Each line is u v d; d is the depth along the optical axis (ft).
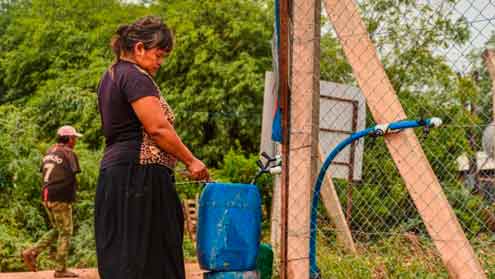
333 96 18.86
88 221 33.76
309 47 11.78
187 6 57.41
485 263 14.23
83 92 53.26
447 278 14.43
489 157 16.31
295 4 11.93
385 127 11.12
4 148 34.50
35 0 74.79
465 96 16.57
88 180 36.11
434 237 10.88
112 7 73.36
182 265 9.21
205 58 52.60
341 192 19.36
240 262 11.51
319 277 12.23
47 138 52.54
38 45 67.21
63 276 21.57
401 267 15.15
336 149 11.74
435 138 17.02
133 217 8.76
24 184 34.68
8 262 29.37
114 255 8.76
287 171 11.90
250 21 55.06
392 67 16.47
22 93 69.51
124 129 9.07
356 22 11.70
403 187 17.16
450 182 17.19
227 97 54.13
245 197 11.72
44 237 22.15
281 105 11.78
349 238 16.15
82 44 66.03
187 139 54.08
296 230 11.79
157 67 9.66
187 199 40.52
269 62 55.77
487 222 16.28
